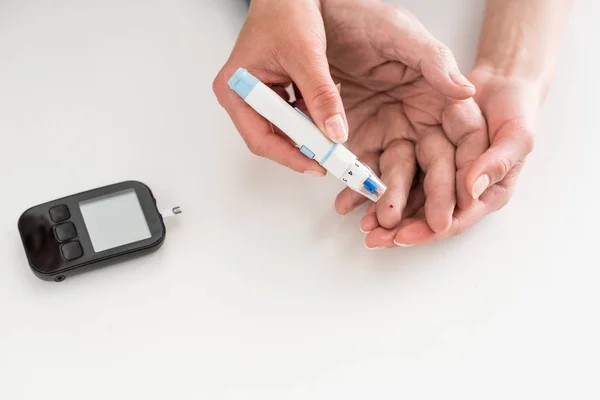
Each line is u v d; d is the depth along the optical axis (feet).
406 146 2.36
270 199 2.36
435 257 2.29
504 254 2.29
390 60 2.36
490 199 2.29
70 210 2.28
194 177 2.39
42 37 2.62
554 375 2.14
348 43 2.39
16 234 2.30
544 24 2.52
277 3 2.27
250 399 2.10
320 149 2.13
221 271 2.26
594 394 2.12
